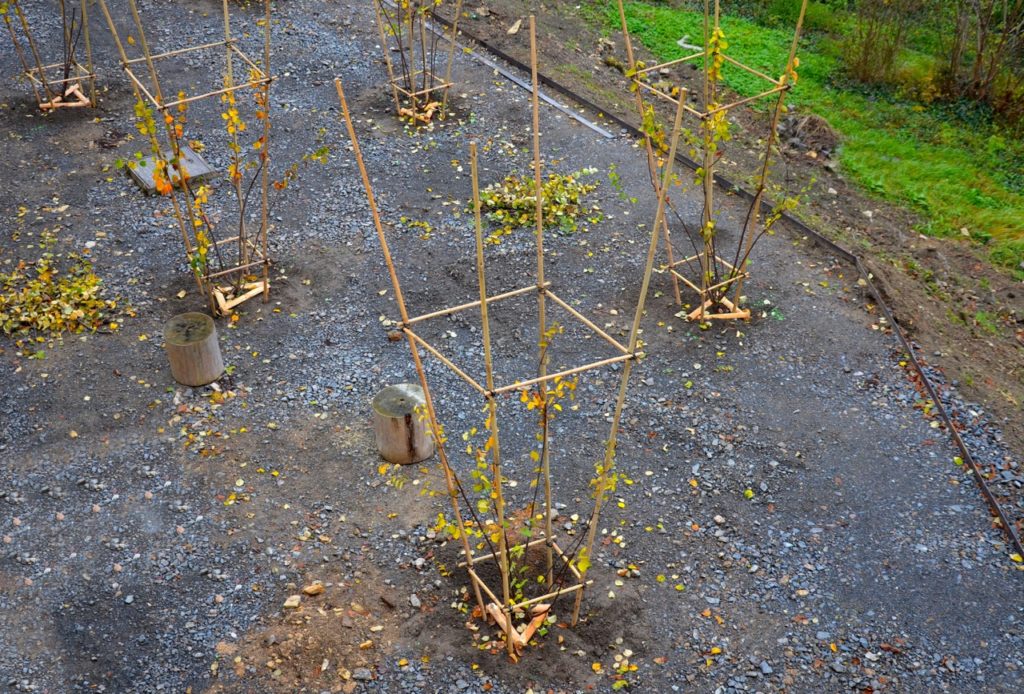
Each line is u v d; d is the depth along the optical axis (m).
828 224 10.58
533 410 7.53
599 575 6.20
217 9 13.68
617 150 11.12
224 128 10.95
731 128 12.54
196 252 8.53
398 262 9.11
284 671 5.50
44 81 10.99
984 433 7.52
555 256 9.34
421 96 11.85
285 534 6.38
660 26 14.95
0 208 9.46
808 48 14.79
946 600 6.15
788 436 7.39
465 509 6.61
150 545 6.25
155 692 5.36
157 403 7.39
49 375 7.59
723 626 5.91
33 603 5.85
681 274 9.12
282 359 7.91
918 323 8.82
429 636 5.73
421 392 6.98
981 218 11.41
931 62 14.31
